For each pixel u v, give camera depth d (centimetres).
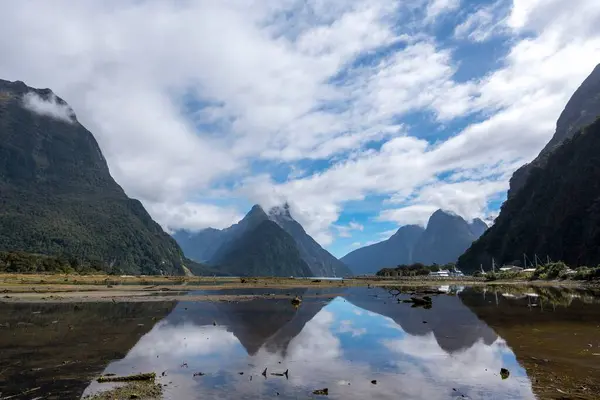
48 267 13925
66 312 3669
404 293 6631
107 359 1838
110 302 4697
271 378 1540
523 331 2484
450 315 3416
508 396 1314
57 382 1472
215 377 1554
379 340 2334
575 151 15550
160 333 2561
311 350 2064
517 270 13112
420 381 1495
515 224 16738
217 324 2970
